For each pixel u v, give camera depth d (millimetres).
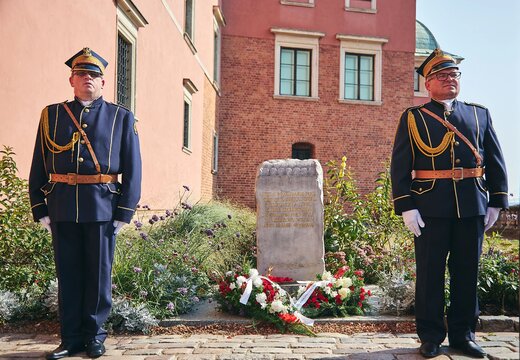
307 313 4707
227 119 16969
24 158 5152
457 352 3664
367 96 17922
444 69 3707
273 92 17156
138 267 4906
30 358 3609
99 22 7055
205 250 6152
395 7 18062
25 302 4617
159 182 9805
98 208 3658
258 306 4637
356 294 4930
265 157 17078
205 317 4723
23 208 4570
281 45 17312
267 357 3650
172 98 10844
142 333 4371
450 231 3654
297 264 5488
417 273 3736
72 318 3723
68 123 3758
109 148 3771
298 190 5543
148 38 9219
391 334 4324
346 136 17469
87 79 3807
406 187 3691
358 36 17516
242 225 7727
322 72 17453
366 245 6895
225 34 17031
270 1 17281
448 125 3648
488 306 4988
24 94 5148
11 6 4895
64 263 3713
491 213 3678
